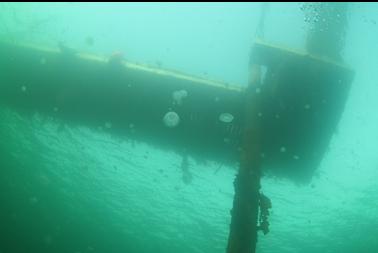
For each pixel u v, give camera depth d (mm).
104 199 18219
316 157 6152
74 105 6488
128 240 20469
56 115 6875
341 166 11516
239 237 3418
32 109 6992
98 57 6094
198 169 9516
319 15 6137
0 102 7004
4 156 17359
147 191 16125
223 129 6297
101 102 6332
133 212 18359
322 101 5566
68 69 6086
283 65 5637
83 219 19938
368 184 13203
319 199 13539
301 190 12523
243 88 5977
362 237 17266
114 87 6090
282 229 16594
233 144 6480
